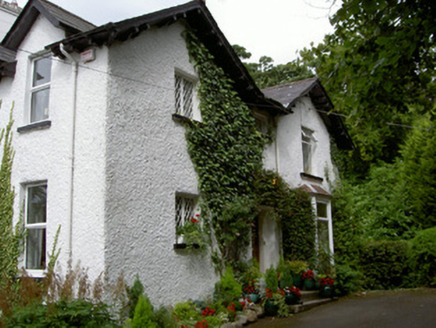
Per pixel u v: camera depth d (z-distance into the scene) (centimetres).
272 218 1223
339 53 764
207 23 1028
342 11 600
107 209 752
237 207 1005
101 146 773
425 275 1449
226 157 1040
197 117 1020
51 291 657
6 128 946
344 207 1592
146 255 807
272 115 1309
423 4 586
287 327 836
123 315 729
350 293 1342
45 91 929
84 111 812
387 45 587
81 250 763
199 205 958
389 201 1859
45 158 855
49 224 816
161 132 888
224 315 818
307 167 1520
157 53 913
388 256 1522
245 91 1172
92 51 811
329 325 844
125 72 829
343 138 1730
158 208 849
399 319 867
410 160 1822
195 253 924
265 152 1258
